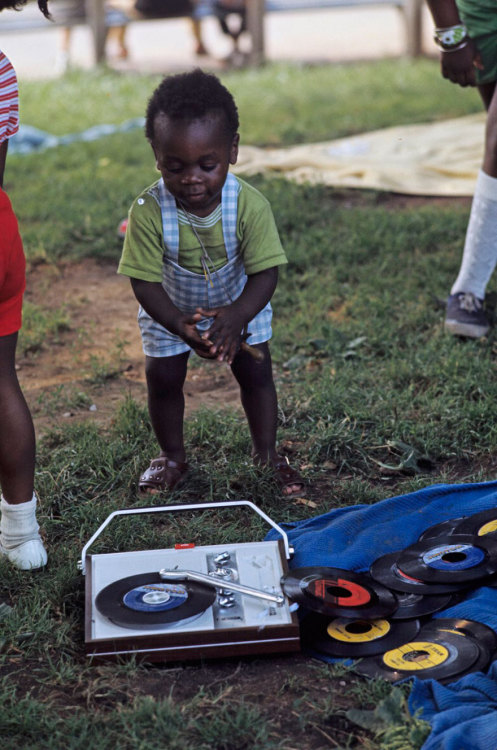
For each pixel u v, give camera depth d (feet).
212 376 15.60
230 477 12.07
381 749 7.65
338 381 14.61
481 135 27.89
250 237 10.75
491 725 7.46
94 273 20.68
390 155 26.68
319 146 28.32
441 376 14.56
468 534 10.15
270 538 10.61
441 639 8.71
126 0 45.09
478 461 12.60
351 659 8.73
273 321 17.37
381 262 19.62
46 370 16.19
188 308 11.46
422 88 37.63
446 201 23.39
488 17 15.43
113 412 14.43
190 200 10.14
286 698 8.38
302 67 44.45
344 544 10.40
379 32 53.98
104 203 23.94
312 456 12.70
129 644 8.69
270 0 45.06
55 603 9.73
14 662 8.96
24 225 23.09
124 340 17.35
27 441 10.12
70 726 7.97
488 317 16.38
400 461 12.57
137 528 11.19
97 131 33.35
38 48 53.52
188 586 9.21
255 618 8.89
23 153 30.37
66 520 11.34
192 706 8.19
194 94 9.71
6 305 9.89
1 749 7.80
